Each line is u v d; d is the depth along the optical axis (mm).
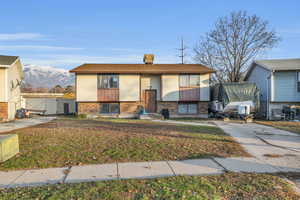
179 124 15031
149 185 4328
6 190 4141
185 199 3740
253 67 24641
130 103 21844
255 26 30953
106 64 24094
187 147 7672
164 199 3740
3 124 14695
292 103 20062
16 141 6664
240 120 18688
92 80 21438
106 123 14969
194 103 22328
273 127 14117
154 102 22594
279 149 7840
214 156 6660
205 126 13867
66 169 5398
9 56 20234
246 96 20016
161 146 7703
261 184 4453
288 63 21438
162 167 5570
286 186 4379
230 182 4551
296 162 6172
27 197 3803
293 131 12367
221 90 20766
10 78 19422
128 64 24391
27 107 27797
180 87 21750
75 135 9680
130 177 4855
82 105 21516
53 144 7824
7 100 18172
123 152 6871
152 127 12805
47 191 4059
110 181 4566
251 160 6316
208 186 4293
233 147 7953
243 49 31703
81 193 3951
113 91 21562
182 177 4805
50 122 15875
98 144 7902
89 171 5250
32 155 6453
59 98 28781
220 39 32844
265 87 21375
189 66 23766
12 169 5410
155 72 21406
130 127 12672
